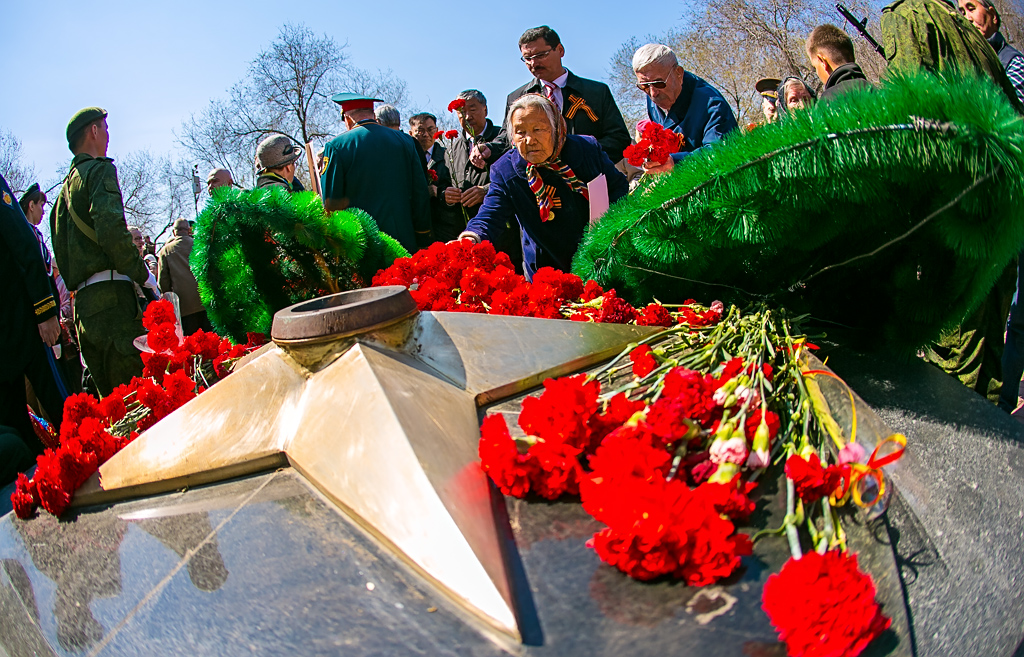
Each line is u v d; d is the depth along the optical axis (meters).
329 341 1.37
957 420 1.52
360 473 1.15
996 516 1.27
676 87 3.70
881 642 0.95
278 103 25.84
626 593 0.96
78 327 4.48
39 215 5.61
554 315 1.79
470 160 4.85
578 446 1.13
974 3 3.93
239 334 2.66
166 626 1.03
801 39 20.53
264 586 1.04
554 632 0.91
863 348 1.83
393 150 4.36
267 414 1.35
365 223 2.82
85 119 4.43
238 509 1.21
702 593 0.95
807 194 1.60
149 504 1.33
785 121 1.62
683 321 1.79
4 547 1.46
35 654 1.12
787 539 1.05
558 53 4.31
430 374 1.37
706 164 1.70
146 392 1.73
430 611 0.95
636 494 0.95
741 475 1.16
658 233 1.79
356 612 0.97
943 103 1.44
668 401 1.19
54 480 1.41
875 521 1.15
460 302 2.06
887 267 1.79
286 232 2.54
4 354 3.68
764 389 1.33
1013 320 3.38
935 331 1.75
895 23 3.38
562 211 2.99
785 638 0.85
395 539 1.04
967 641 1.02
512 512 1.11
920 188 1.58
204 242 2.52
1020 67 3.80
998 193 1.42
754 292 1.90
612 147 4.37
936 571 1.12
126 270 4.40
